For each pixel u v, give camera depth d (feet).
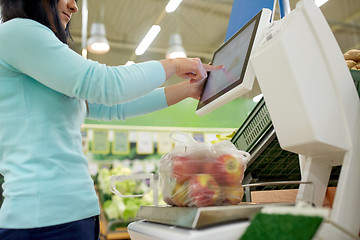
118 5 13.73
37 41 2.37
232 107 11.30
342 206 1.86
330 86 1.98
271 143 3.02
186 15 14.55
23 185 2.32
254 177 3.31
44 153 2.41
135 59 17.98
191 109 11.25
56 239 2.31
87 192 2.56
